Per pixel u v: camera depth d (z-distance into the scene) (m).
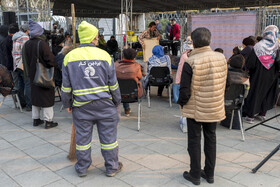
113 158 3.10
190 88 2.79
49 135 4.42
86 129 2.99
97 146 3.96
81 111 2.92
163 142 4.09
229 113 4.54
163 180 3.05
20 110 5.78
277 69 4.72
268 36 4.60
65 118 5.26
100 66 2.84
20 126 4.85
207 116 2.75
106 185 2.97
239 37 7.52
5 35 5.97
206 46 2.74
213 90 2.70
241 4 9.36
